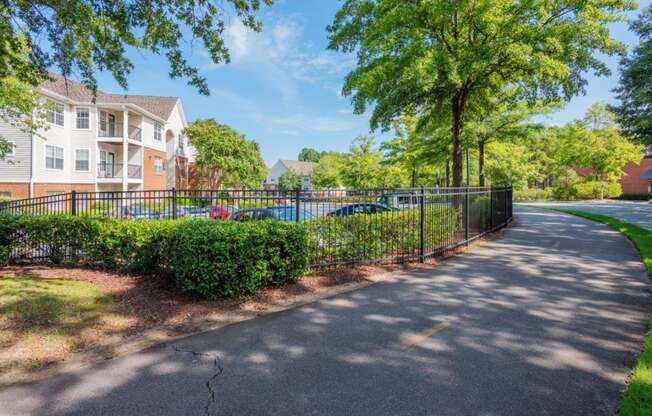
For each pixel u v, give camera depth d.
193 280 5.02
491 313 4.52
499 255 8.12
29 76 7.37
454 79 9.55
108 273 6.48
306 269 6.07
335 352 3.51
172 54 6.68
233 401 2.70
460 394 2.77
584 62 10.07
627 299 4.98
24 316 4.31
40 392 2.84
